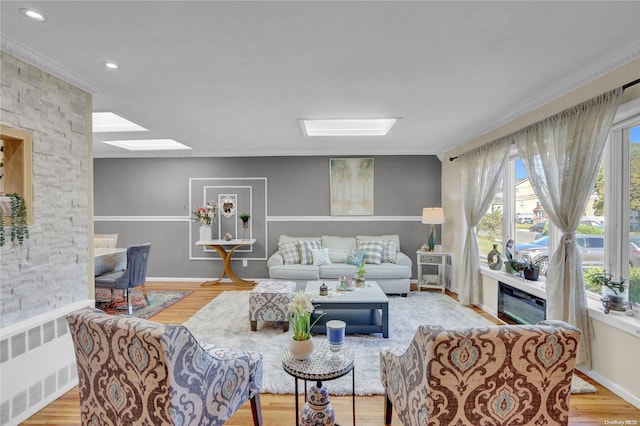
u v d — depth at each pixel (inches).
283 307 129.5
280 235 224.7
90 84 99.8
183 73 94.0
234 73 94.1
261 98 115.0
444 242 210.4
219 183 224.8
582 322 94.0
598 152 89.1
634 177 89.6
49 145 87.9
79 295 98.3
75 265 97.0
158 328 51.1
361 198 222.4
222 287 207.5
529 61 86.4
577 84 96.3
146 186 226.1
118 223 227.0
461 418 50.4
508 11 64.5
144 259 162.4
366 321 132.1
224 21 68.1
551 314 99.7
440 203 220.7
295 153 220.8
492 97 113.3
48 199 87.7
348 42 76.9
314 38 75.0
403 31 72.0
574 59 85.2
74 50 80.0
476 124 148.5
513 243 145.6
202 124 149.3
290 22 68.5
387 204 222.4
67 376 88.6
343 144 195.6
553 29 71.0
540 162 114.3
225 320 144.6
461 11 64.6
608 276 94.3
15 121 78.2
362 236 217.0
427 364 49.3
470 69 91.3
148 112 130.6
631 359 82.1
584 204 94.0
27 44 76.8
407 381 58.8
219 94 110.9
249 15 65.9
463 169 173.2
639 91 79.8
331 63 87.9
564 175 98.8
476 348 48.4
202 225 213.3
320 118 138.4
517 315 131.6
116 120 157.3
